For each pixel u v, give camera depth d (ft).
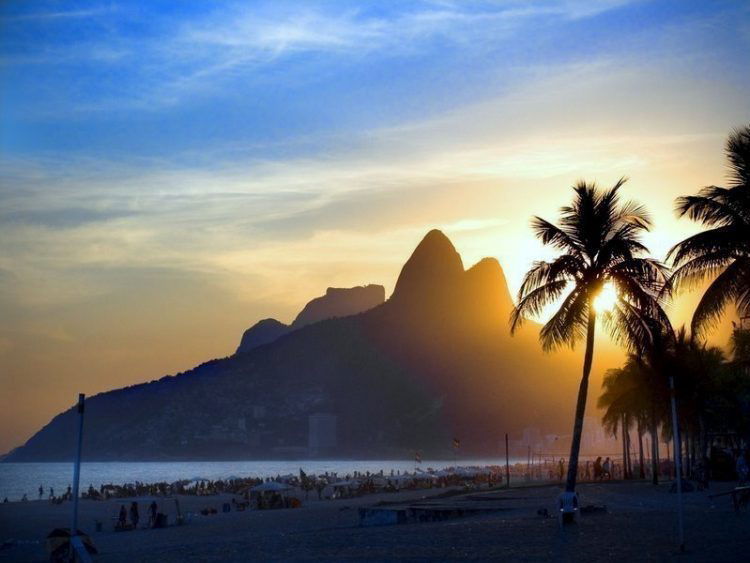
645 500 160.45
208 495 453.99
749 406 242.17
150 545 146.20
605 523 114.11
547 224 124.57
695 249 114.93
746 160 116.06
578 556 81.51
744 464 195.83
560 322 124.67
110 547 149.18
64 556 91.91
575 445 121.19
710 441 264.52
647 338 126.72
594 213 122.31
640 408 253.03
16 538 190.90
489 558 83.87
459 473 448.24
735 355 223.10
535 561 79.56
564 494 118.11
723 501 153.79
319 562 89.04
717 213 117.08
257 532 162.09
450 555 88.33
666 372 219.82
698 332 117.19
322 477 533.55
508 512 147.23
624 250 119.65
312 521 189.78
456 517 147.64
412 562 84.28
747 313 119.14
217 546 120.47
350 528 143.33
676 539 91.04
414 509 151.43
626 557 78.54
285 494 391.04
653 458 233.96
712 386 228.22
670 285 119.14
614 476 337.31
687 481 187.32
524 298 125.08
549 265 123.75
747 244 114.93
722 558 73.20
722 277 115.75
